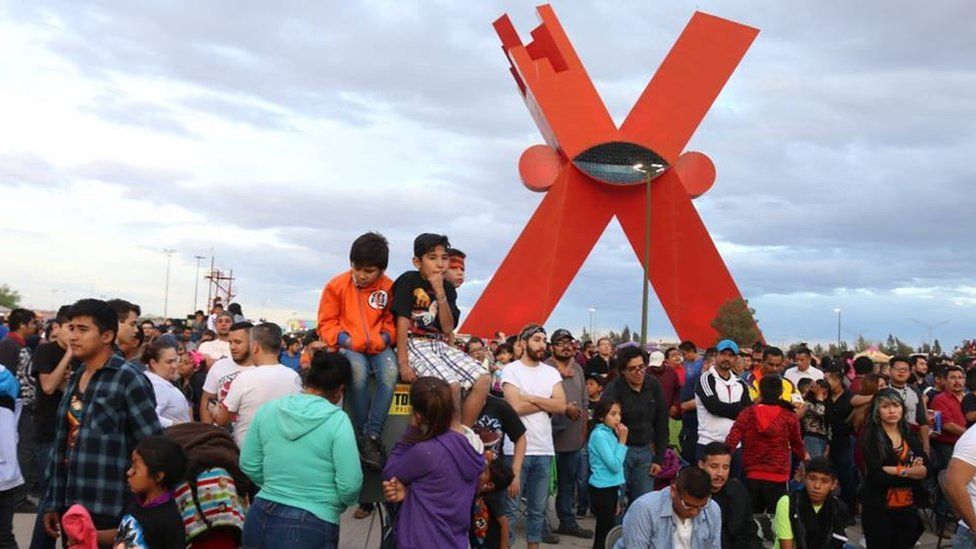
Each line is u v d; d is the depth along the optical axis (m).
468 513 5.06
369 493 5.62
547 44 26.55
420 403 4.96
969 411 9.95
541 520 8.32
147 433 4.95
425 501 4.93
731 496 6.45
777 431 8.66
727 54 26.17
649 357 12.09
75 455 4.90
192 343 14.55
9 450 6.57
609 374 11.95
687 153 27.23
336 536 5.08
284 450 4.98
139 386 5.00
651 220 26.73
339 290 5.72
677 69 26.17
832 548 6.54
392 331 5.79
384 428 5.68
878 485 7.38
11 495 6.63
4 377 6.55
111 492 4.86
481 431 6.33
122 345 6.72
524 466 8.24
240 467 5.14
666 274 26.70
